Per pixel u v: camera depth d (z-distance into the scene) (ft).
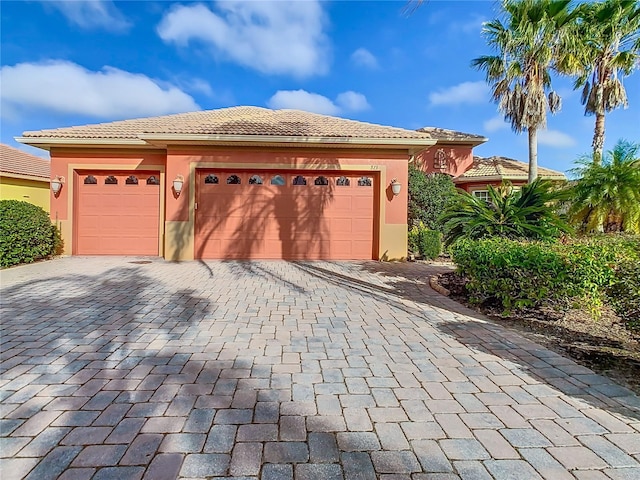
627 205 24.34
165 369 11.40
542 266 15.35
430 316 17.76
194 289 23.03
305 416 8.86
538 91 40.29
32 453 7.38
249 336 14.64
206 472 6.91
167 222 34.50
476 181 55.21
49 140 34.68
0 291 21.75
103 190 37.09
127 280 25.39
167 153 34.53
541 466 7.19
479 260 18.29
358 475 6.90
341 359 12.43
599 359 12.59
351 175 36.17
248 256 35.70
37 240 32.89
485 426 8.54
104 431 8.13
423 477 6.87
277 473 6.92
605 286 13.33
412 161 47.96
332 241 36.22
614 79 43.93
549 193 24.40
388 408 9.29
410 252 38.50
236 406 9.26
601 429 8.46
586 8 38.55
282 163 34.86
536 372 11.52
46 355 12.34
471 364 12.12
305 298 21.20
